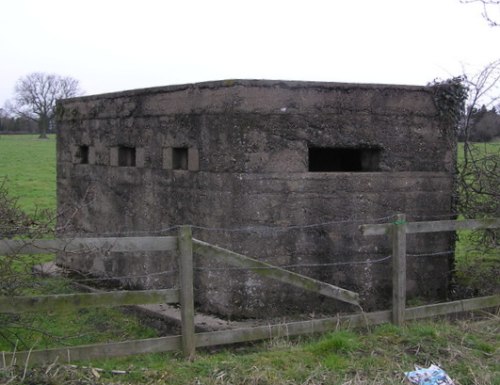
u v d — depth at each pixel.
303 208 7.26
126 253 8.85
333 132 7.35
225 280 7.13
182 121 7.64
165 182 8.01
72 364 5.41
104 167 9.34
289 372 5.41
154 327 7.59
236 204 7.07
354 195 7.48
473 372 5.51
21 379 4.93
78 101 9.98
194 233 7.53
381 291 7.68
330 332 6.38
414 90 7.76
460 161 9.15
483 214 8.38
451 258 8.30
